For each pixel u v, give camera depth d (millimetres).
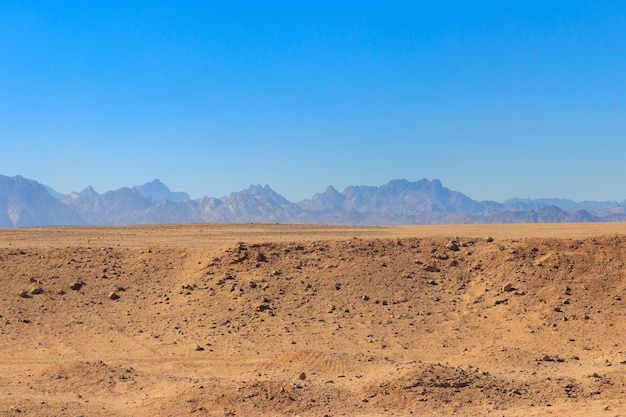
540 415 19375
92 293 35625
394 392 21672
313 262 38062
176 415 20062
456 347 30344
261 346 30422
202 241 45688
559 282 35219
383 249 39250
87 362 25406
